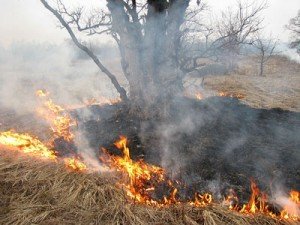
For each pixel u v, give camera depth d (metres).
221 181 5.60
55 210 4.44
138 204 4.66
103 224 4.18
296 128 8.36
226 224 4.18
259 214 4.49
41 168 5.52
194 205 4.70
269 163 6.27
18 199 4.68
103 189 4.91
